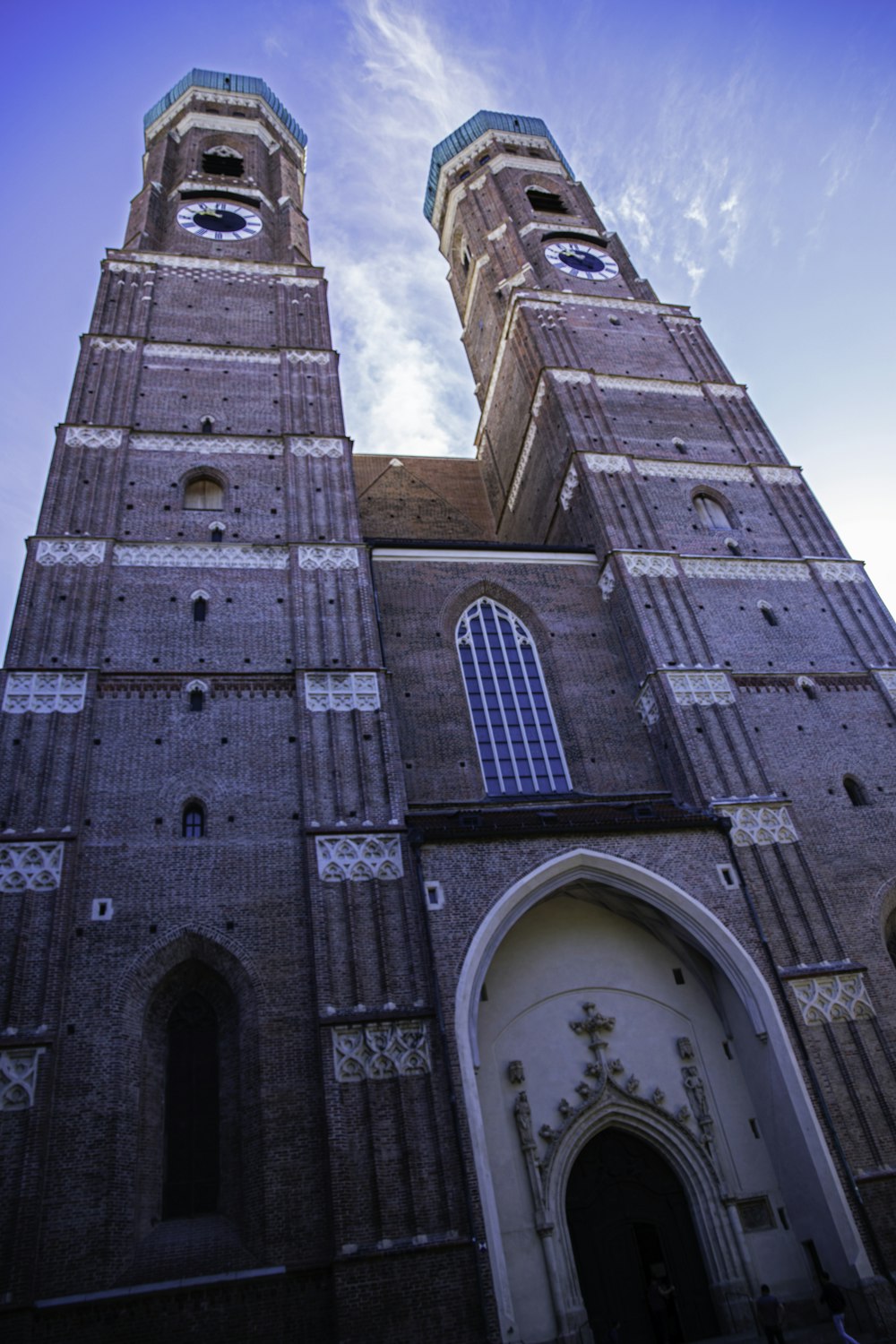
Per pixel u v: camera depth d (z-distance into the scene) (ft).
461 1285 71.72
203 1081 83.25
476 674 120.57
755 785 105.91
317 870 90.07
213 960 86.28
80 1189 72.59
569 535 143.84
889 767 113.09
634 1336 81.41
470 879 90.27
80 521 115.03
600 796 108.99
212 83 209.67
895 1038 90.58
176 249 165.37
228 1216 77.05
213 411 135.54
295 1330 70.23
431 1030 82.48
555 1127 88.22
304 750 98.58
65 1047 77.97
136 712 99.25
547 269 184.44
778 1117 87.30
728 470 146.51
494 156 221.25
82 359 136.46
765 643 122.62
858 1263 77.97
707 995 97.25
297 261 170.40
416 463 190.08
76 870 86.74
